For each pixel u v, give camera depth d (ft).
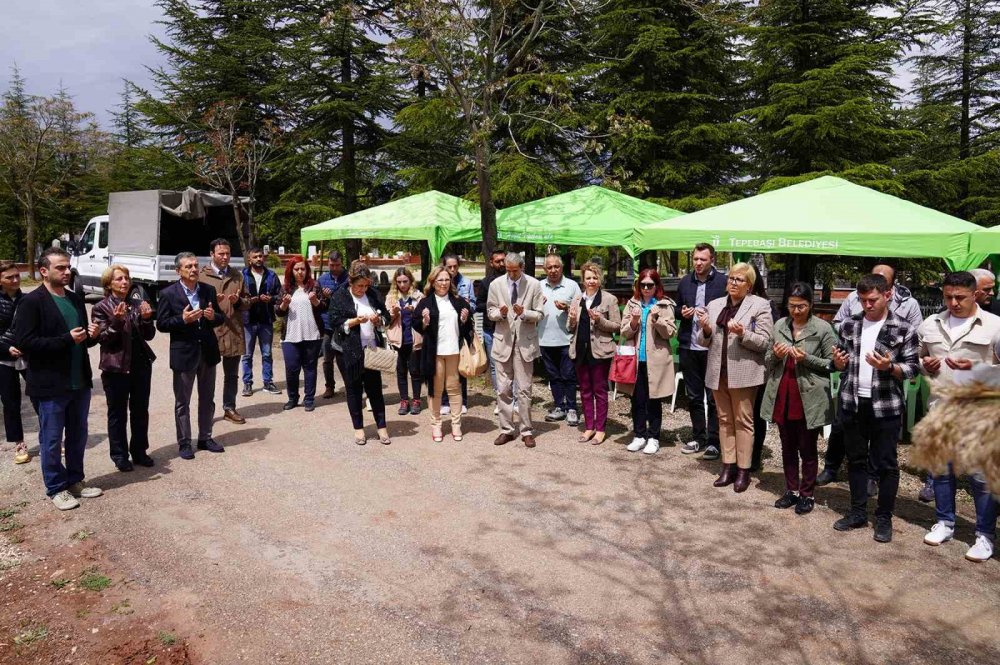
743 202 27.17
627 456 21.47
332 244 74.23
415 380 26.86
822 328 16.10
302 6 72.23
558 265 25.16
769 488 18.83
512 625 11.91
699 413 21.66
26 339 16.30
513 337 22.36
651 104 57.16
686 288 22.12
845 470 20.63
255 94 73.67
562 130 37.52
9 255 133.39
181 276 20.53
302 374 34.68
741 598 12.85
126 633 11.73
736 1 39.50
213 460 20.88
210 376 21.45
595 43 51.26
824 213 24.84
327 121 69.21
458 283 30.50
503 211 37.73
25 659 11.02
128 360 18.98
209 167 66.64
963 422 3.60
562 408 25.96
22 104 103.86
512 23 51.01
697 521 16.46
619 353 21.40
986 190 66.85
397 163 72.54
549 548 14.94
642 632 11.71
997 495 3.51
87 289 58.95
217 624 11.96
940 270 58.39
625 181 56.39
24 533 15.71
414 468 20.18
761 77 59.16
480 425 25.22
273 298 29.63
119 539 15.37
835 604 12.64
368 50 70.08
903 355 14.84
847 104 50.70
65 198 117.91
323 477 19.39
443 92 36.86
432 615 12.22
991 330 14.64
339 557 14.48
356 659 10.92
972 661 10.90
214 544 15.10
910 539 15.53
